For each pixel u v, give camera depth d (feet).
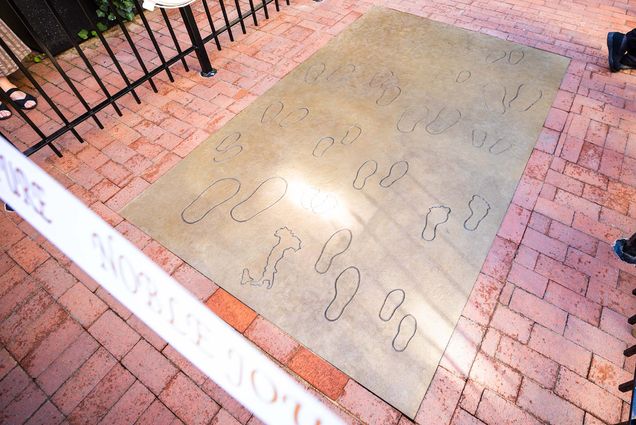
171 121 9.80
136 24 13.04
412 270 6.89
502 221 7.49
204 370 4.25
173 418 5.56
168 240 7.52
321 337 6.21
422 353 5.98
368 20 12.80
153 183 8.49
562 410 5.43
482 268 6.88
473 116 9.50
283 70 11.10
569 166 8.34
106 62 11.61
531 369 5.78
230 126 9.62
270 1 12.76
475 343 6.05
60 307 6.63
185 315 4.56
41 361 6.08
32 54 11.84
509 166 8.39
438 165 8.50
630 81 10.23
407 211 7.73
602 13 12.69
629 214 7.53
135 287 4.93
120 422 5.54
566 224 7.41
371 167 8.54
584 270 6.77
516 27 12.20
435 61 11.10
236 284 6.87
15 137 9.50
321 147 9.01
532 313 6.31
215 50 11.91
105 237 5.27
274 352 6.10
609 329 6.11
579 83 10.23
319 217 7.71
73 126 8.86
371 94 10.23
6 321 6.49
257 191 8.23
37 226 5.78
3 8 10.53
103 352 6.15
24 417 5.60
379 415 5.48
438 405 5.52
